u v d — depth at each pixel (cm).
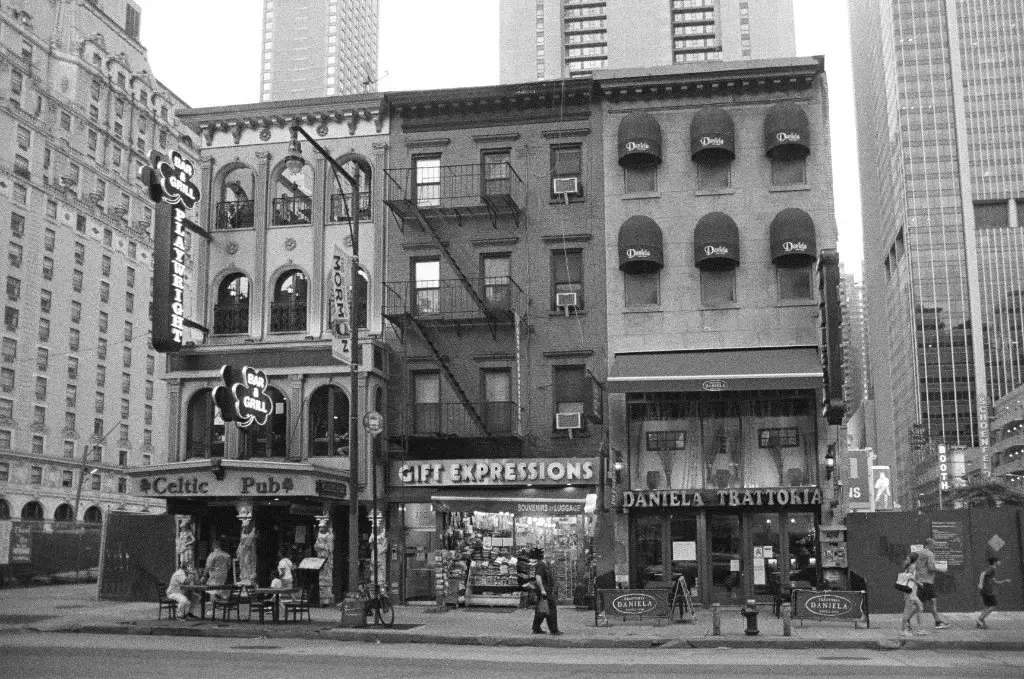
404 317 2881
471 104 3039
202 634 2127
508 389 2939
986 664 1539
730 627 2141
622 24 13862
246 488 2606
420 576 2850
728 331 2842
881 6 19100
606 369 2870
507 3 14362
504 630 2095
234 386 2583
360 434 2833
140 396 10125
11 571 4294
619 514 2752
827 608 2069
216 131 3194
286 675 1391
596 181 2977
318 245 3058
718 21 13562
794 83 2914
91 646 1836
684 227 2916
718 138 2850
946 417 16562
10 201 8300
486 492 2814
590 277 2931
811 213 2859
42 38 9412
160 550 2914
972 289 16912
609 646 1908
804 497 2622
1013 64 17538
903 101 17825
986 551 2417
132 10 11938
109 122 9900
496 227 2998
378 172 3075
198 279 3112
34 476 8394
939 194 17375
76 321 9106
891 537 2456
